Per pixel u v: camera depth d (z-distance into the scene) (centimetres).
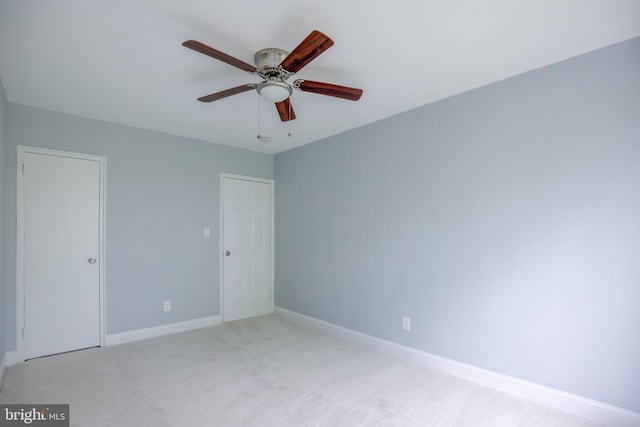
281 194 456
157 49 202
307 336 363
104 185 330
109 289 331
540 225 227
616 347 197
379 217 328
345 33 187
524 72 235
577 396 209
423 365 286
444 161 279
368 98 278
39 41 193
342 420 203
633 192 194
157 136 366
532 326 229
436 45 200
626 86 197
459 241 267
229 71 230
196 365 283
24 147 289
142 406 217
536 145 230
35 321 293
